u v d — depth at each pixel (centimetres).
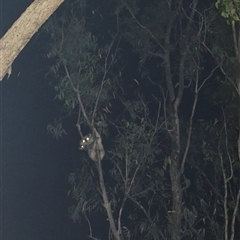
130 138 790
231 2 596
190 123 802
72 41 779
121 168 829
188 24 810
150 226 806
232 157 834
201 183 861
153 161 829
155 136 818
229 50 807
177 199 790
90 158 820
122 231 848
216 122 818
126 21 830
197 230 847
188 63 825
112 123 802
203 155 870
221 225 879
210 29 816
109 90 834
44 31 799
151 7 849
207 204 859
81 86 780
